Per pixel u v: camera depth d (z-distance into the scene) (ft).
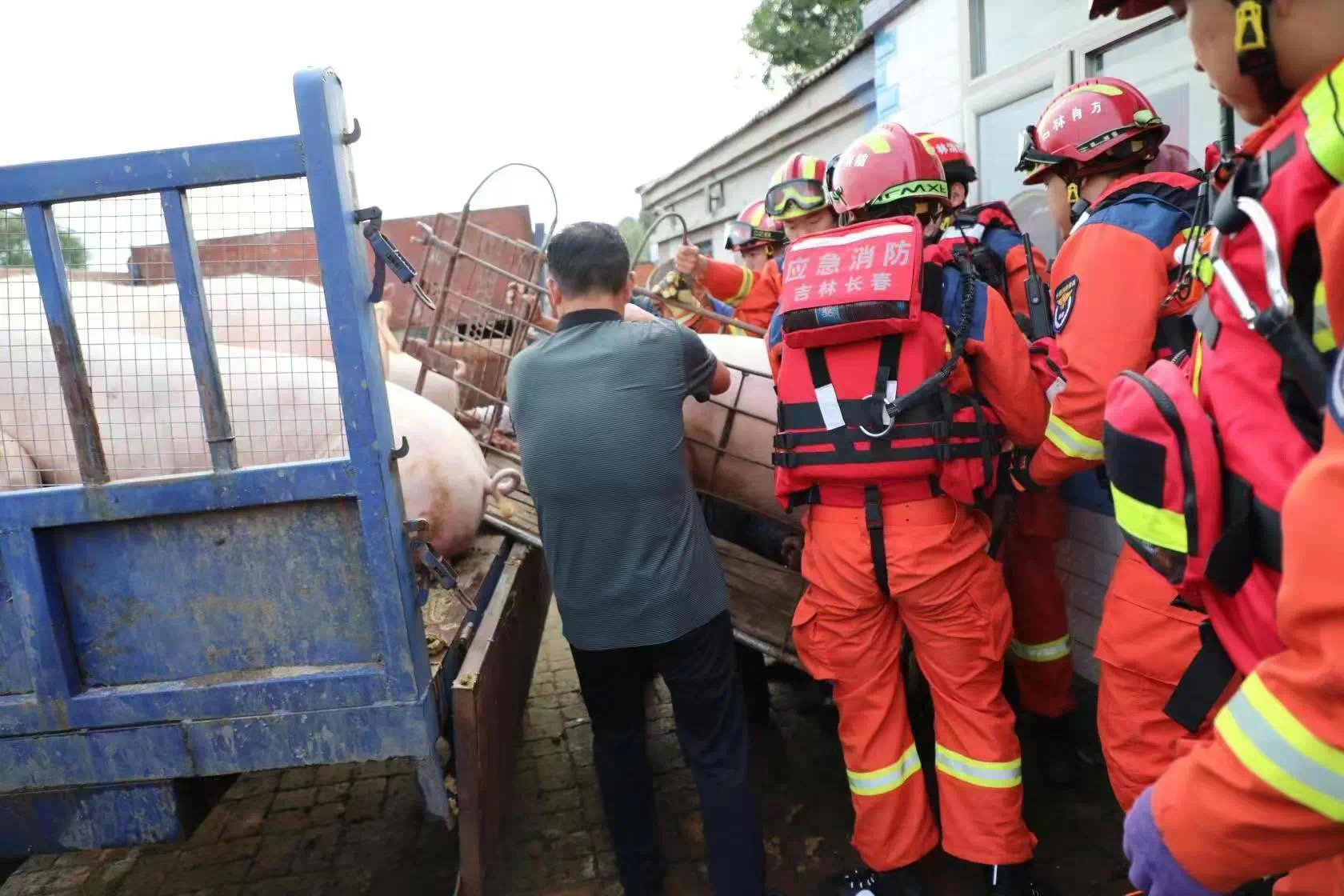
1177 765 2.88
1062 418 6.46
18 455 6.29
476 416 10.90
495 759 6.98
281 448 6.83
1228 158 4.89
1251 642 3.19
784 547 9.98
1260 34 2.84
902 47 14.96
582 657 6.95
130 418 6.56
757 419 8.48
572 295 7.09
